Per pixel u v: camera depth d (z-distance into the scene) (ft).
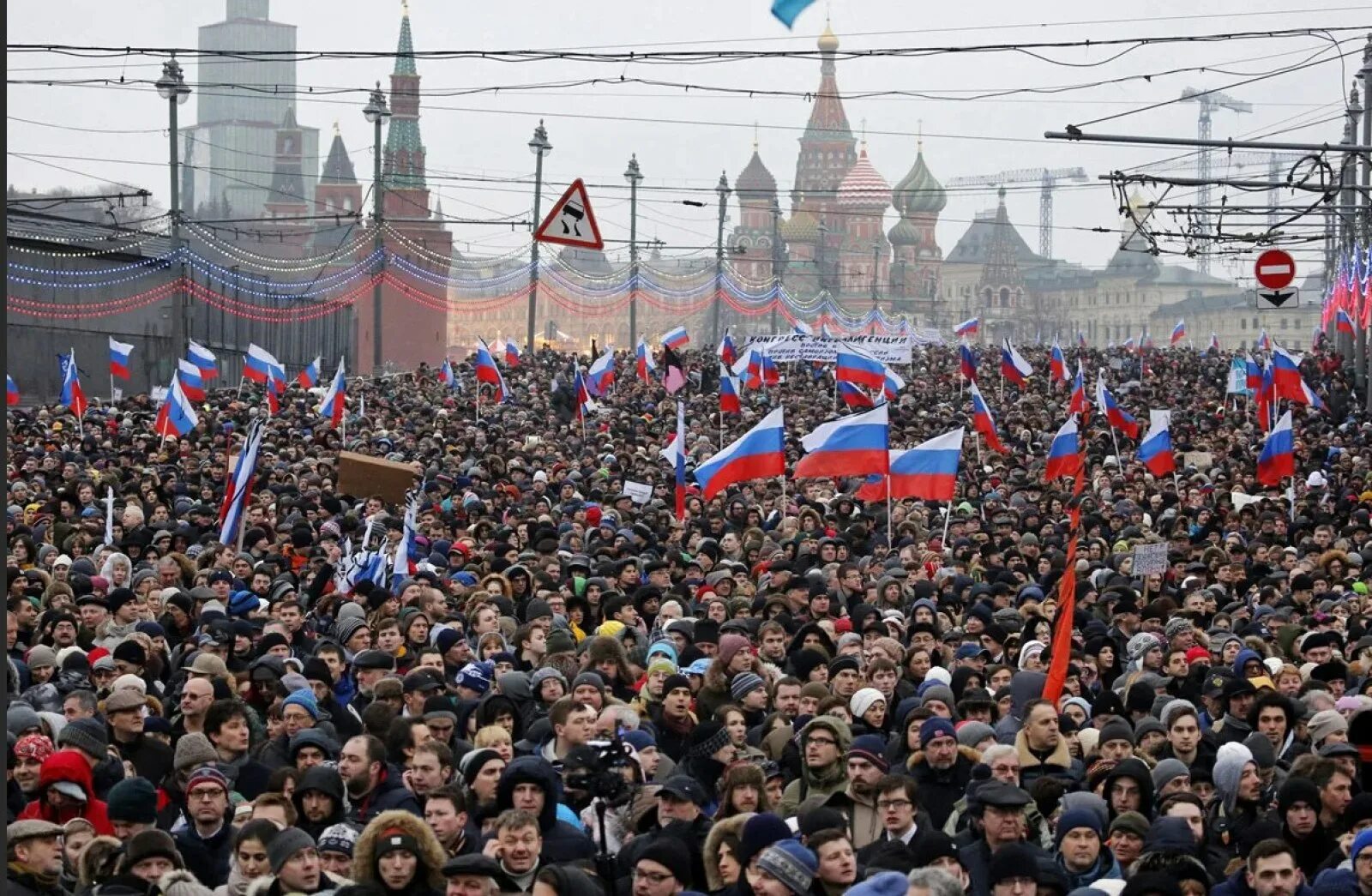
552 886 28.50
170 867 30.04
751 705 44.62
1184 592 66.33
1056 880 31.42
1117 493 103.04
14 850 30.50
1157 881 29.91
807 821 30.09
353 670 50.42
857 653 49.03
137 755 39.40
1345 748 37.88
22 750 35.88
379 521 74.90
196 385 135.33
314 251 460.55
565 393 155.43
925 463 74.43
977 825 33.81
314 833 34.40
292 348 260.01
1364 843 30.78
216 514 83.46
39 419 130.41
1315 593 65.00
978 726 39.47
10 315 173.88
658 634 54.39
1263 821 35.68
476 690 44.93
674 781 33.24
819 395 182.39
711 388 187.93
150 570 58.75
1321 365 228.63
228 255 264.72
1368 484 109.70
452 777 36.27
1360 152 77.00
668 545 76.69
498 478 103.86
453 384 186.19
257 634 51.26
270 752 39.55
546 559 66.80
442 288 359.66
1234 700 45.19
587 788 33.68
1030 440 139.85
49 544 69.21
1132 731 41.63
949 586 67.56
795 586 59.98
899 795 33.04
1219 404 182.09
